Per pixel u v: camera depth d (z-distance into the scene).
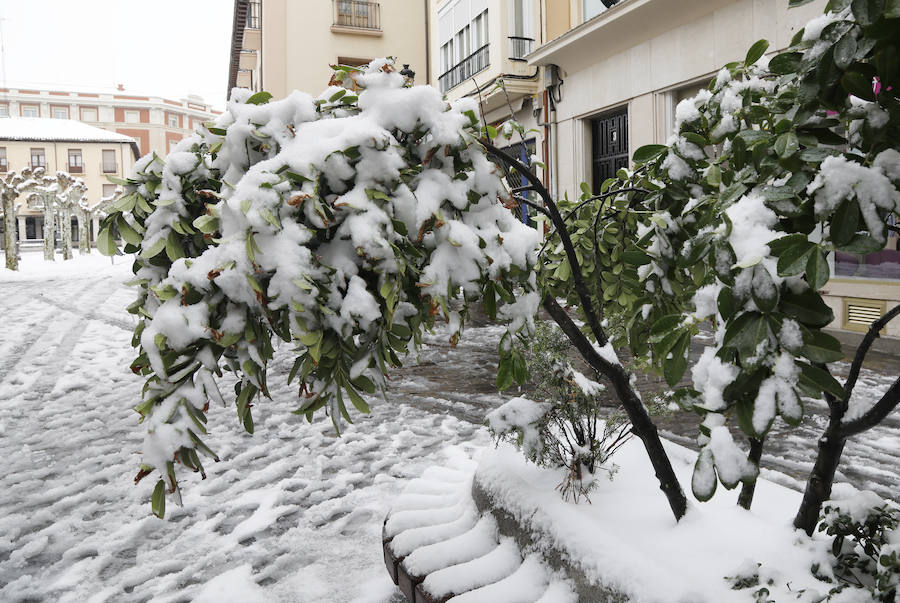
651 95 13.08
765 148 1.57
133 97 86.50
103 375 8.23
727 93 2.04
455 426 5.56
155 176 1.78
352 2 25.95
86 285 20.36
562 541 1.95
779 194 1.44
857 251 1.30
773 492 2.29
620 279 2.94
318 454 4.98
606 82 14.34
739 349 1.41
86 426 5.97
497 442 2.48
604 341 2.21
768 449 4.69
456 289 1.68
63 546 3.58
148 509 4.04
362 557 3.28
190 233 1.70
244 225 1.42
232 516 3.90
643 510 2.04
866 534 1.68
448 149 1.65
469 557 2.28
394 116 1.61
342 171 1.51
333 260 1.51
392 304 1.49
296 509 3.93
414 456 4.83
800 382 1.41
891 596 1.49
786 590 1.59
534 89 16.67
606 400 5.60
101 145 64.62
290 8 25.50
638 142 13.52
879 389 5.93
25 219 65.12
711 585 1.62
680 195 2.16
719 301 1.45
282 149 1.57
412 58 26.92
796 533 1.81
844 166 1.33
